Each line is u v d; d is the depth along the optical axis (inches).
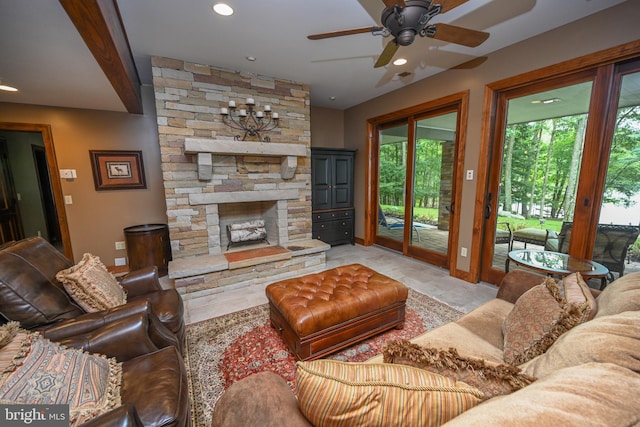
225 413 30.1
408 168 155.9
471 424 18.3
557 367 29.1
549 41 90.0
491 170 114.4
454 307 98.4
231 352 73.2
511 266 112.0
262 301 104.4
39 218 188.1
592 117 85.0
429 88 131.9
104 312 52.8
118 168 136.6
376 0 72.6
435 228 145.3
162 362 45.7
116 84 94.4
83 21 55.0
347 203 187.8
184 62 110.4
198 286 108.1
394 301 78.5
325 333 67.3
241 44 96.6
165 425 35.0
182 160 114.3
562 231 95.9
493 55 105.5
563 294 46.5
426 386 24.8
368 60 111.2
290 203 144.4
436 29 66.1
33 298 49.8
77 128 128.0
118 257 141.3
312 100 173.3
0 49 69.5
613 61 78.6
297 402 29.5
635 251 80.9
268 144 123.8
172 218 115.0
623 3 74.7
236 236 136.9
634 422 17.4
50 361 35.2
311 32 88.5
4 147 165.5
